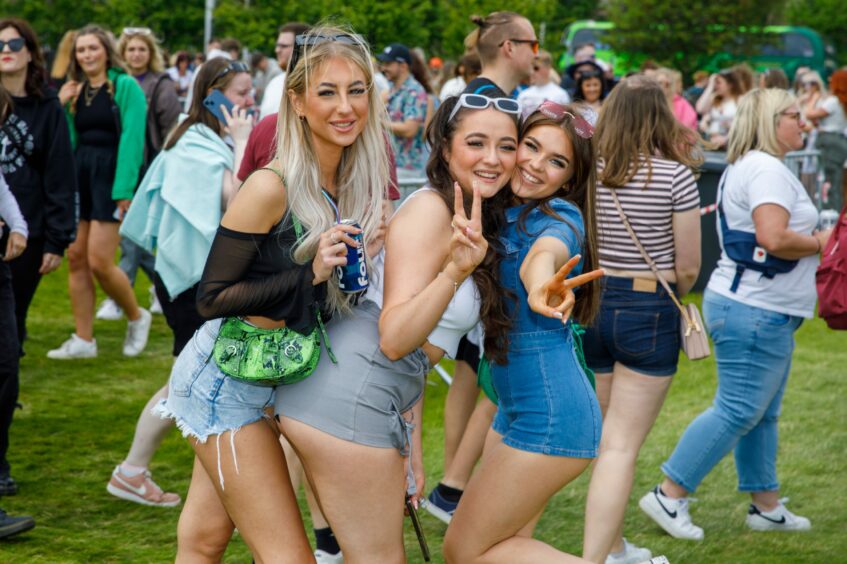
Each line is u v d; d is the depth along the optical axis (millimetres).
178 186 4453
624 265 3889
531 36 4672
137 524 4445
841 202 10867
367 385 2789
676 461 4496
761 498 4625
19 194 5465
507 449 2982
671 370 3922
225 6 19328
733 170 4434
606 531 3771
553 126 2984
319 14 18406
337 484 2809
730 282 4414
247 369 2762
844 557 4289
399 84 8344
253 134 4160
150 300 8922
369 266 2893
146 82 7754
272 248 2787
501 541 3021
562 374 2959
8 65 5289
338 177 2943
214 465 2873
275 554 2859
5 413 4543
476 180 2887
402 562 2916
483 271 2924
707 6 21500
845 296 4188
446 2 21438
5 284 4430
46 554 4074
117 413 6016
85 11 22562
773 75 8812
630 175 3881
